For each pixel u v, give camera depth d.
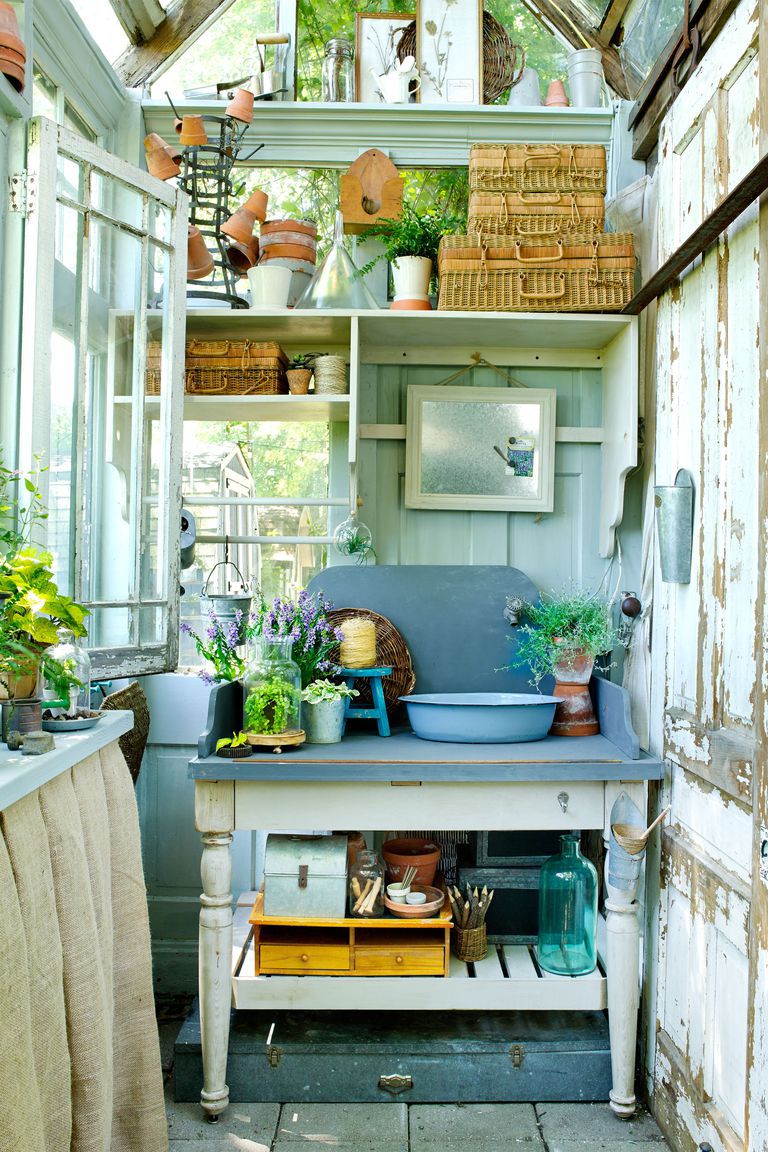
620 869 2.31
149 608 2.54
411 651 2.91
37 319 2.09
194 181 2.86
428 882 2.58
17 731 1.60
